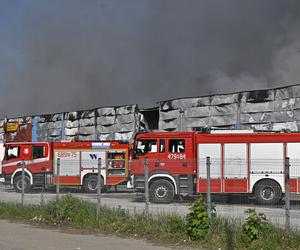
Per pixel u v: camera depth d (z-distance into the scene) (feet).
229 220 39.04
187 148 73.05
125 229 41.70
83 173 90.58
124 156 91.81
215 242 35.60
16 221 49.80
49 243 37.01
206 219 37.22
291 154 68.85
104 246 35.73
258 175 69.10
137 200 69.36
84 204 49.70
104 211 47.03
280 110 93.81
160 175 71.26
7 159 92.99
